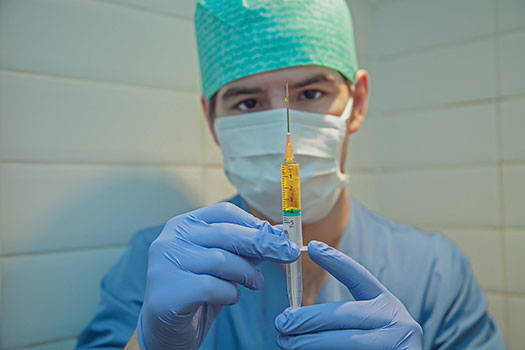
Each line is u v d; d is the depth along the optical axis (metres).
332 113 1.03
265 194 1.01
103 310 1.09
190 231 0.76
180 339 0.74
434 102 1.63
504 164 1.48
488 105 1.51
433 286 1.14
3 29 1.06
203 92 1.14
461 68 1.57
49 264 1.12
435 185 1.63
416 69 1.68
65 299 1.14
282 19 0.98
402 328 0.77
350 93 1.11
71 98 1.15
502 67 1.48
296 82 0.99
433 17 1.63
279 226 0.83
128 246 1.21
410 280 1.14
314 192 1.01
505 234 1.48
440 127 1.62
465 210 1.56
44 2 1.12
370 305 0.77
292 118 0.98
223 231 0.74
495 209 1.50
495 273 1.50
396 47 1.74
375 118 1.78
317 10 1.01
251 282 0.73
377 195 1.78
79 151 1.16
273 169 0.99
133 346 0.81
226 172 1.11
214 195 1.40
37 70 1.11
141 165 1.26
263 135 0.99
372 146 1.78
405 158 1.71
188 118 1.36
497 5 1.49
